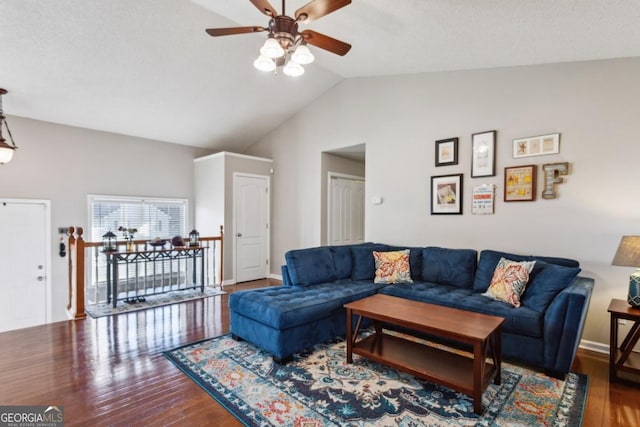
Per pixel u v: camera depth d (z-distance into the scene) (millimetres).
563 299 2367
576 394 2188
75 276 3812
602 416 1954
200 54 4008
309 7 2002
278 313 2623
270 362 2670
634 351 2668
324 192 5574
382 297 2949
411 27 2826
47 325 3527
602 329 2904
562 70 3119
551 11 2236
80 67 3812
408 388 2268
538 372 2488
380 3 2510
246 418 1934
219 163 5758
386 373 2482
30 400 2115
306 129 5707
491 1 2229
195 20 3461
